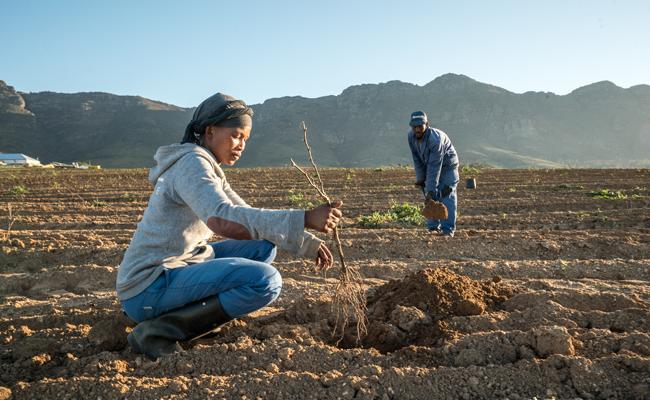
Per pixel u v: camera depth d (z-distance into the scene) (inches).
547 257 251.3
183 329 122.5
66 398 106.6
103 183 808.3
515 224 343.0
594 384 106.3
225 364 118.9
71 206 487.2
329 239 274.1
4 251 251.8
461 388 107.3
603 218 349.1
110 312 157.0
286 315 152.9
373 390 106.0
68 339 137.4
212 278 117.4
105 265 241.6
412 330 137.2
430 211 255.1
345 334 140.9
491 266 216.5
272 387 107.4
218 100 118.4
